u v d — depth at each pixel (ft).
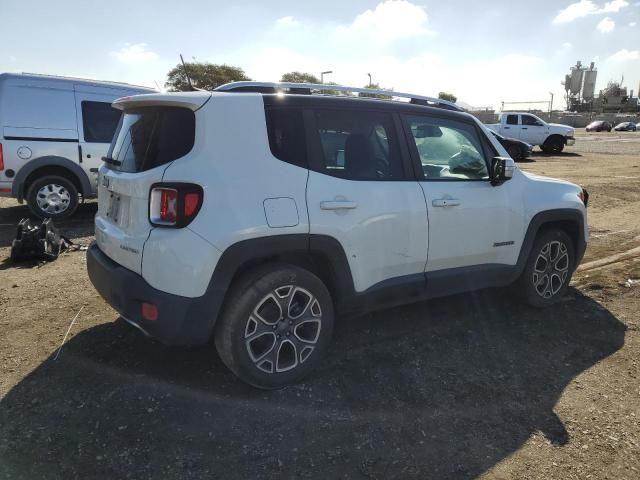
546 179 15.01
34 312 13.82
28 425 8.96
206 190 9.05
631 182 42.68
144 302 9.23
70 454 8.29
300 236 9.86
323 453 8.54
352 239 10.58
